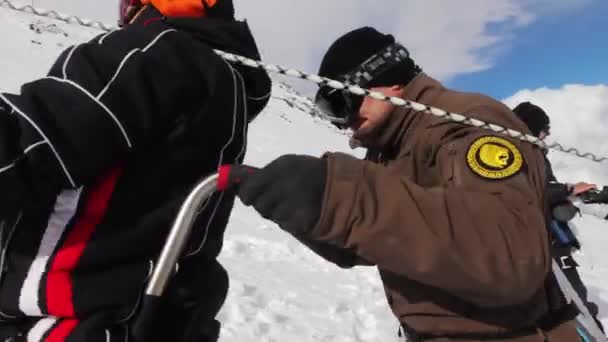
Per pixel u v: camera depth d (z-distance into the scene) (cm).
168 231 134
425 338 173
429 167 164
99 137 118
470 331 161
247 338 403
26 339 127
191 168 135
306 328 447
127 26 135
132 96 123
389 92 176
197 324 150
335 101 184
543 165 154
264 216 126
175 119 131
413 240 123
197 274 152
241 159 159
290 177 122
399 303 175
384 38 180
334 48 180
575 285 386
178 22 143
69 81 119
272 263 602
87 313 127
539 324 164
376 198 124
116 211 127
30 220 122
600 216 229
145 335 128
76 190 123
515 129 157
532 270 128
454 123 158
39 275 124
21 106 114
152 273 130
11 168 112
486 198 132
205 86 135
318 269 630
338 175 124
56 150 114
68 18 143
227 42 149
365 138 185
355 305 535
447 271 125
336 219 122
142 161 129
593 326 173
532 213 132
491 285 127
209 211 150
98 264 127
